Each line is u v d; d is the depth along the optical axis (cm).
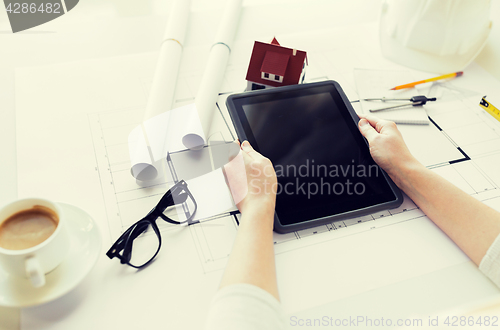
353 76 86
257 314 40
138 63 86
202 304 50
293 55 71
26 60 84
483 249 53
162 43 86
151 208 61
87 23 94
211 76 78
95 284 51
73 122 72
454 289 53
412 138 73
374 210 60
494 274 52
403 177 61
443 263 55
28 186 62
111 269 53
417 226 60
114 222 58
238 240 50
